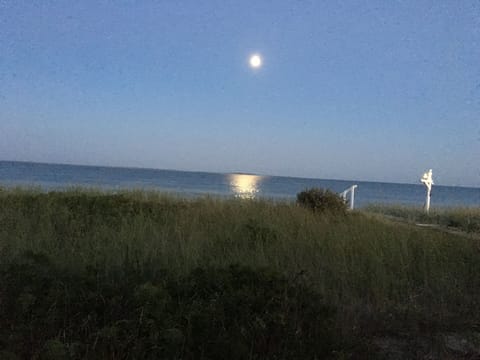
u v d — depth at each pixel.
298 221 10.71
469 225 16.66
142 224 9.14
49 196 12.45
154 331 4.12
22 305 4.51
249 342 4.36
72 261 6.38
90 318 4.40
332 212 13.42
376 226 10.89
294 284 5.51
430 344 5.05
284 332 4.49
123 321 4.25
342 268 7.03
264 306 4.75
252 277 5.28
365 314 5.71
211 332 4.26
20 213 9.58
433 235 10.15
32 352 4.06
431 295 6.59
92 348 4.05
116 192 15.65
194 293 4.91
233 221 10.38
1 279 5.08
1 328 4.39
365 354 4.61
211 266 5.78
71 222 9.41
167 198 14.89
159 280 5.45
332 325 4.88
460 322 5.74
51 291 4.68
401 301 6.36
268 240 8.62
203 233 8.79
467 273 7.72
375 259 7.41
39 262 5.66
